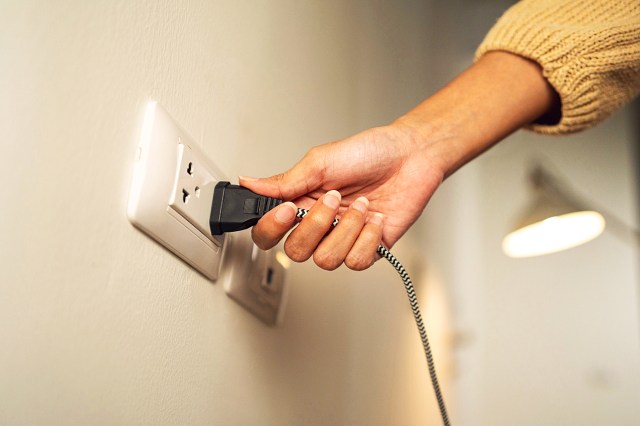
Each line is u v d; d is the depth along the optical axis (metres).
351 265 0.57
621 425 1.98
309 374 0.82
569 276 2.17
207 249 0.56
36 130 0.36
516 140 2.41
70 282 0.38
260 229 0.54
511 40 0.82
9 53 0.34
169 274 0.51
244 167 0.66
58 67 0.37
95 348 0.41
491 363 2.14
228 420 0.60
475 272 2.26
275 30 0.78
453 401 1.83
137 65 0.46
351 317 1.01
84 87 0.40
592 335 2.09
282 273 0.75
